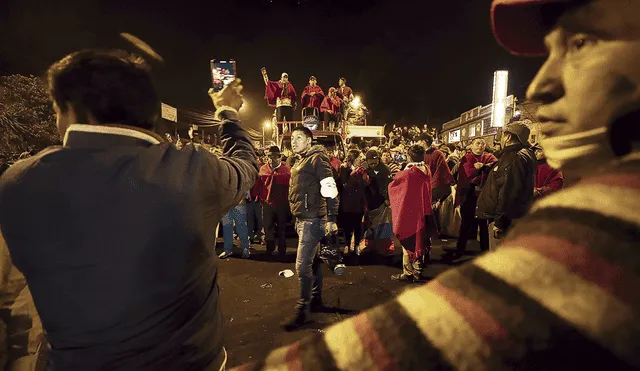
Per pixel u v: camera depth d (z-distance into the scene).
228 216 6.30
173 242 0.86
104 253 0.81
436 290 0.32
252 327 3.69
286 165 6.74
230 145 1.30
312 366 0.35
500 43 0.41
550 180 3.52
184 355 0.91
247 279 5.18
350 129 13.60
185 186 0.89
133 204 0.82
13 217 0.83
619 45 0.29
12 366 1.44
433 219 4.97
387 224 6.18
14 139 9.94
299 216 3.55
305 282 3.63
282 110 11.30
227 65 1.45
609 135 0.30
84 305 0.82
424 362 0.29
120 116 0.93
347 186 6.04
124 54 1.00
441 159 6.35
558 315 0.25
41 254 0.82
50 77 0.95
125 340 0.84
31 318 1.48
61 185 0.82
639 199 0.27
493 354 0.27
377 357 0.31
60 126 0.98
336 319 3.79
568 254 0.27
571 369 0.25
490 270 0.30
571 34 0.32
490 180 3.65
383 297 4.38
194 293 0.93
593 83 0.30
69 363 0.85
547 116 0.35
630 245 0.25
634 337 0.24
